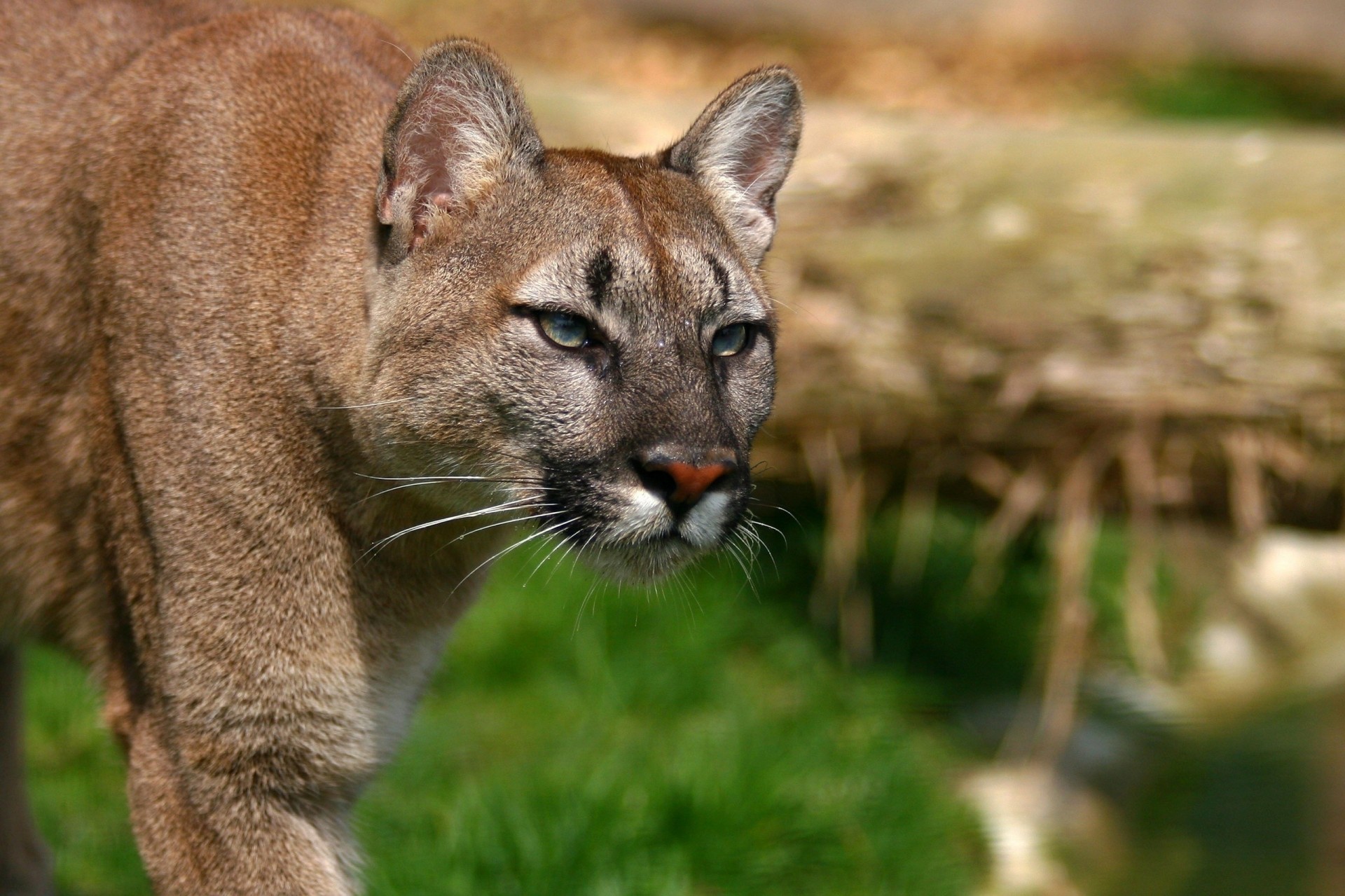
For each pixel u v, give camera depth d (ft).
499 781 31.76
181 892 21.80
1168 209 35.88
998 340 35.58
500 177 21.72
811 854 31.89
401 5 66.90
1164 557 44.21
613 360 21.27
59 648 24.35
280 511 21.61
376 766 22.94
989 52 72.43
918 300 36.09
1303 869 32.58
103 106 22.89
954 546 42.68
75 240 22.53
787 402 36.91
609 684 36.45
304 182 22.34
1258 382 34.37
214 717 21.53
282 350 21.56
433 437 21.39
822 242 37.27
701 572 40.27
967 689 39.47
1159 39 73.51
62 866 29.22
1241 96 68.44
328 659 22.04
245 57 23.04
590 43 68.59
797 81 24.06
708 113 23.32
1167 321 34.81
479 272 21.33
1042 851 33.96
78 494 22.72
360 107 23.09
